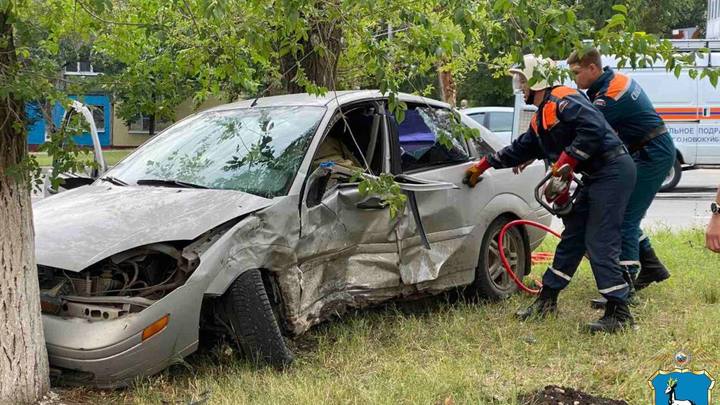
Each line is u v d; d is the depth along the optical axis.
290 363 4.41
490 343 4.93
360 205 4.89
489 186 5.84
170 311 3.96
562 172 5.04
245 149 4.95
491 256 5.97
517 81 5.32
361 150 5.31
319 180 4.69
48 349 3.97
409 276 5.22
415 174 5.39
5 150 3.64
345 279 4.93
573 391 3.92
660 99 14.63
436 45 4.08
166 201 4.48
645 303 5.84
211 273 4.08
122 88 4.29
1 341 3.73
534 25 3.72
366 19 4.53
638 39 4.07
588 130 4.97
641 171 5.73
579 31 3.76
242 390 4.08
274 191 4.56
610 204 5.09
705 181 17.52
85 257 3.97
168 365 4.06
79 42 4.52
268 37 4.08
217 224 4.16
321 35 4.65
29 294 3.79
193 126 5.50
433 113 5.79
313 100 5.29
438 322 5.36
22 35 3.47
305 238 4.57
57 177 3.89
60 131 3.75
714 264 7.25
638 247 5.85
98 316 3.99
